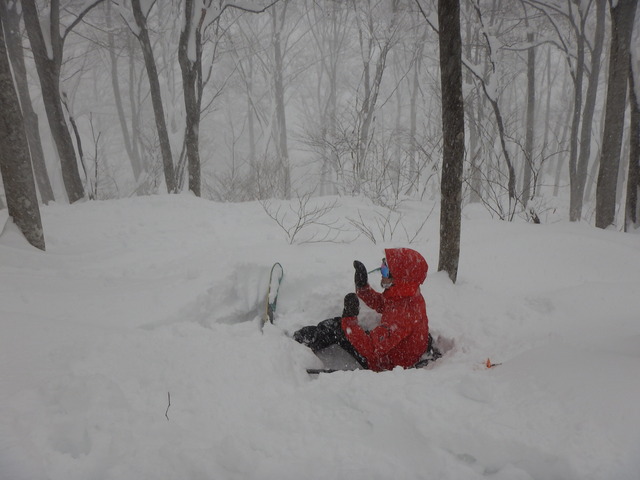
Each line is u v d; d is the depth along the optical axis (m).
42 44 7.53
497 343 2.79
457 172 3.36
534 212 6.43
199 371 2.17
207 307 3.36
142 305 3.09
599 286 3.40
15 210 4.21
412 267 2.71
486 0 12.79
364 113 9.55
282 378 2.26
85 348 2.23
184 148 9.49
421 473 1.44
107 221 5.79
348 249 4.52
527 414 1.56
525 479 1.34
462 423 1.59
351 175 9.27
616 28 6.25
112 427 1.66
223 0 8.00
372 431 1.69
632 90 6.08
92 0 7.70
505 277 3.90
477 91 11.89
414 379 2.04
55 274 3.78
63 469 1.42
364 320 3.48
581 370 1.75
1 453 1.42
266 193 11.44
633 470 1.25
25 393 1.76
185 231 5.57
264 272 3.87
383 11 11.34
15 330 2.34
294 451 1.57
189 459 1.49
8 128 3.95
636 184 6.25
